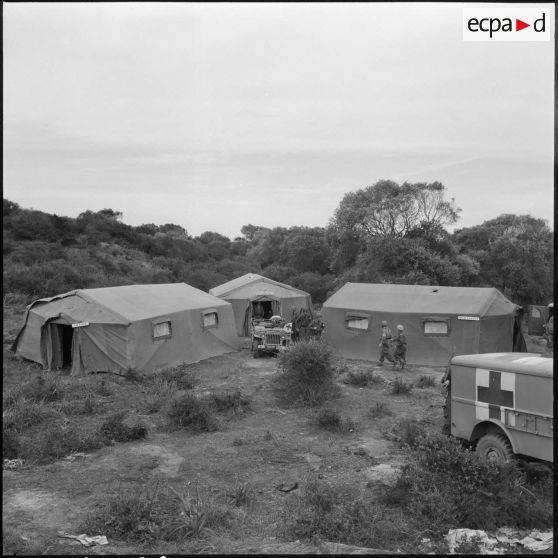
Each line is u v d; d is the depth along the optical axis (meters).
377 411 12.99
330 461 9.86
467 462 7.84
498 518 7.16
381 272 34.97
